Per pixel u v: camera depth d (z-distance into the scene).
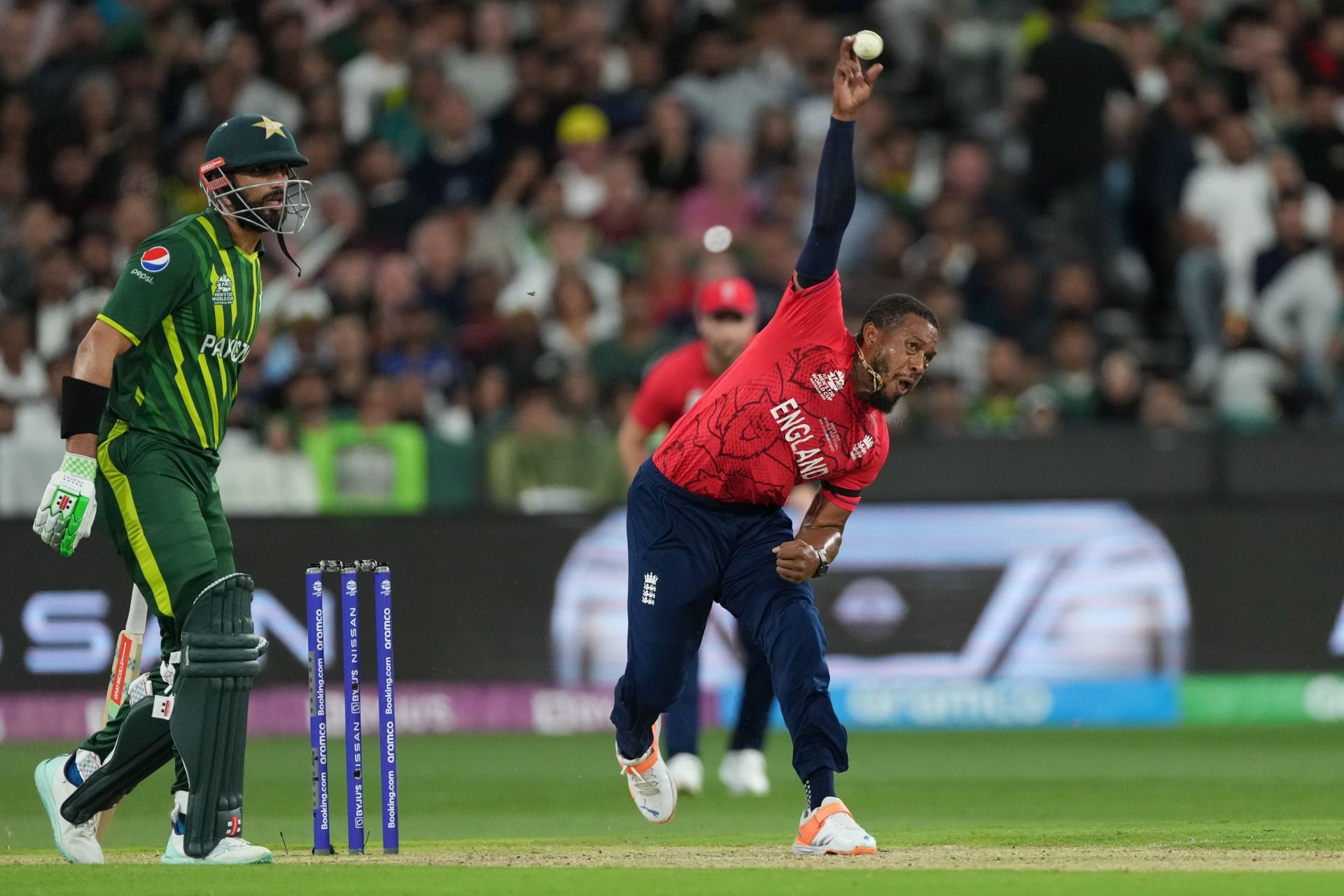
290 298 46.00
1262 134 53.19
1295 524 40.16
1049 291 48.31
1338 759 34.47
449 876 16.64
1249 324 46.62
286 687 38.53
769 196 50.25
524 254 48.62
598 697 39.19
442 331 45.41
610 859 18.86
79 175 49.06
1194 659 40.03
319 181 48.66
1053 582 40.06
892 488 40.41
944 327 45.91
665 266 46.59
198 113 51.38
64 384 18.16
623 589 39.47
